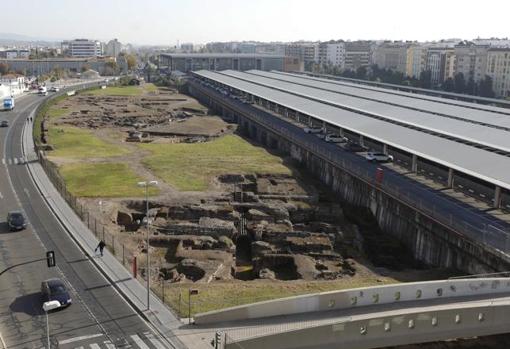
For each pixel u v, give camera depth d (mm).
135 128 170000
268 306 49281
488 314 50062
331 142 134500
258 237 81625
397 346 51938
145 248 75688
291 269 72938
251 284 62219
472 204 82875
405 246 83750
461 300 51344
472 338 54094
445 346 52562
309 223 89625
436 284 51719
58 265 64812
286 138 139250
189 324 49938
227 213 89250
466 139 102812
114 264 65938
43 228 78562
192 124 178250
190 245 77562
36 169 115312
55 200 93000
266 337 45844
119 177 108688
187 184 104812
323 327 46969
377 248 83125
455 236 70375
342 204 102688
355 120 129625
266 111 185375
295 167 124938
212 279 66250
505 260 60812
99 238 75062
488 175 78438
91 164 119375
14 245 71312
